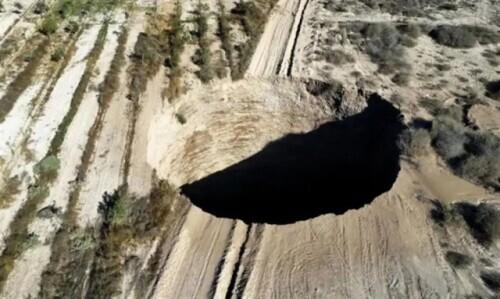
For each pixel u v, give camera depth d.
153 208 24.67
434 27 40.50
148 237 23.48
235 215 34.94
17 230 23.00
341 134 34.34
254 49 36.69
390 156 29.66
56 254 22.19
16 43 35.06
